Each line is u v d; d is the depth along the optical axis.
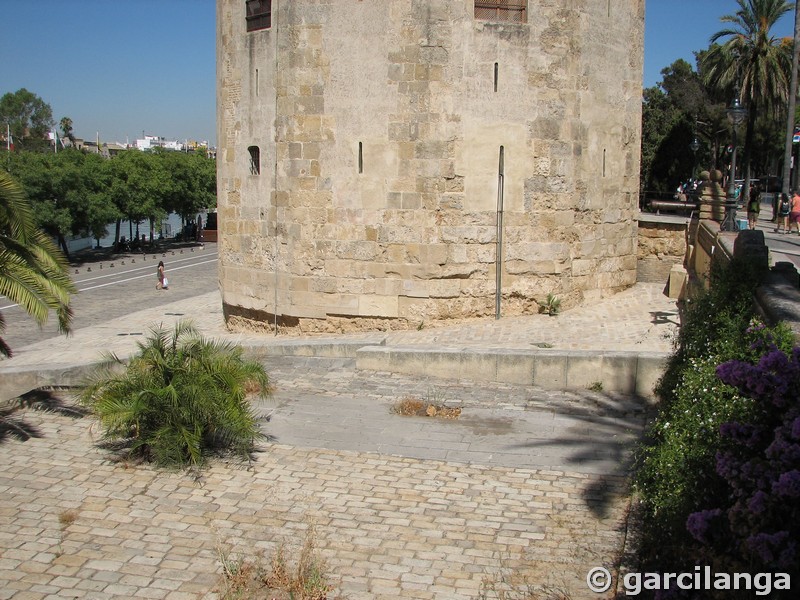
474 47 18.33
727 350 9.08
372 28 18.45
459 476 10.44
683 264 23.77
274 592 7.56
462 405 13.45
